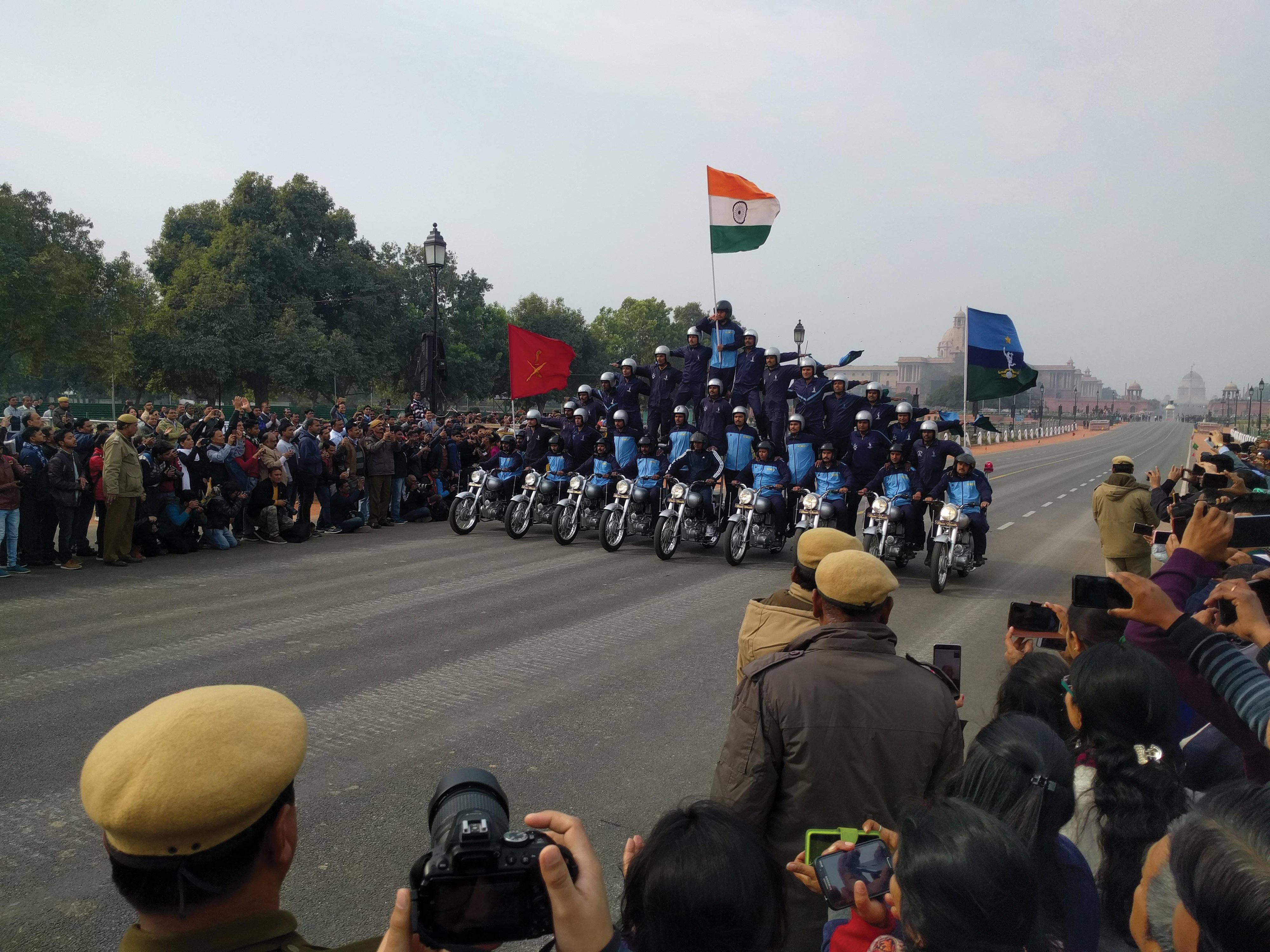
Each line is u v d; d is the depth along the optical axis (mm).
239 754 1364
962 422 13953
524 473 15727
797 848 2689
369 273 55719
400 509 16969
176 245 53250
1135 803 2236
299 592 10312
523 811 4953
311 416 15703
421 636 8508
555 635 8734
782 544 13719
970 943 1578
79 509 12102
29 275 40562
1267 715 2100
